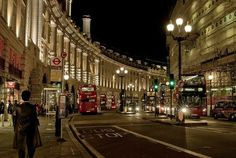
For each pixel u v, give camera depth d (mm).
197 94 45250
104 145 17875
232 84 51969
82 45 96562
